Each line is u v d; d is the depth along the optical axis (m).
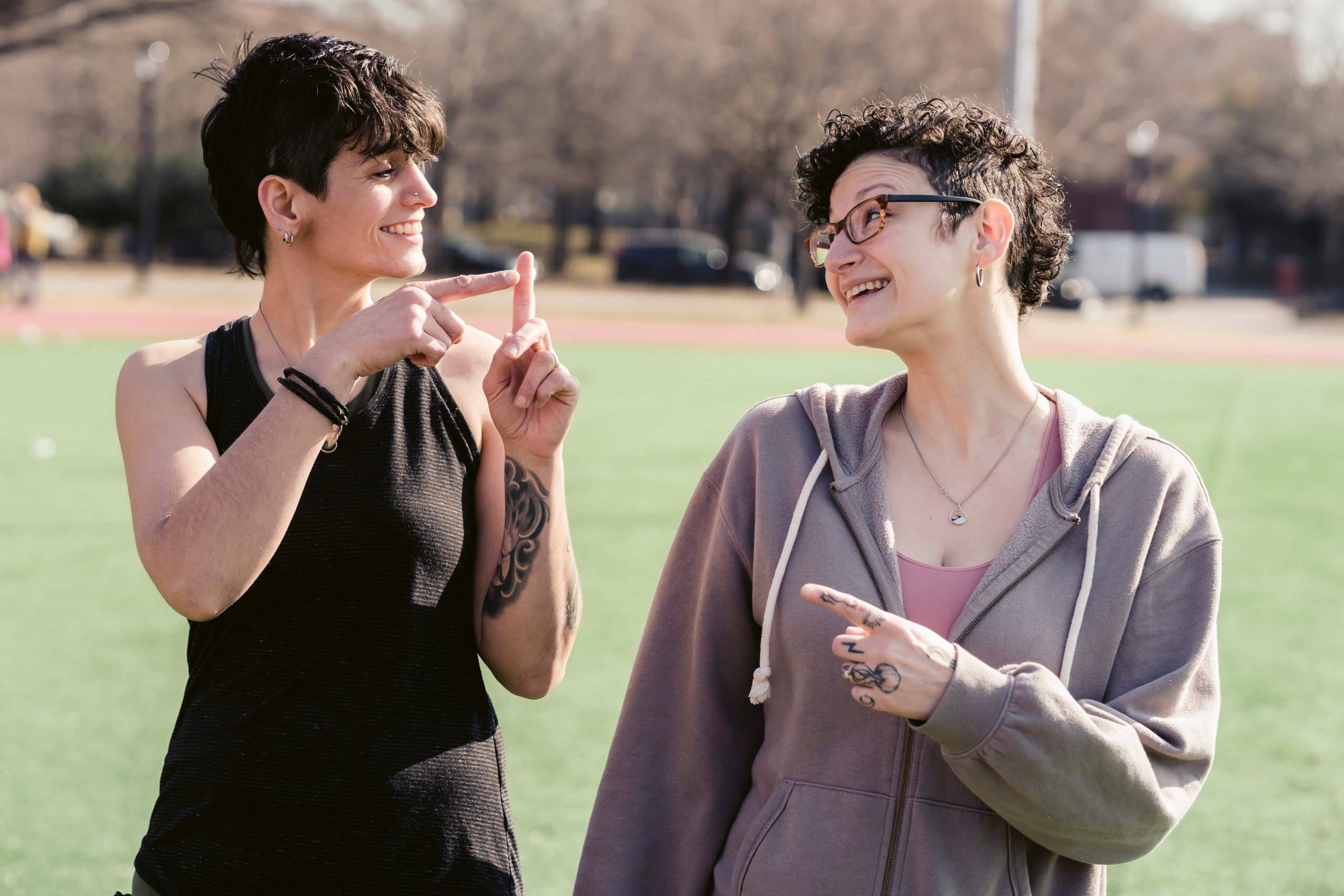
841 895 1.80
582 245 57.88
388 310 1.84
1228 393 14.95
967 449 1.93
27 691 4.84
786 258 39.78
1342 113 45.00
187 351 2.04
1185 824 3.97
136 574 6.41
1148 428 1.93
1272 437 11.44
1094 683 1.80
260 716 1.93
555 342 19.97
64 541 6.99
